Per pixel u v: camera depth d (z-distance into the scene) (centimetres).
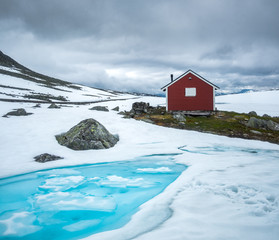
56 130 1496
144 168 1002
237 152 1215
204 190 592
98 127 1347
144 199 700
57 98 5716
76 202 693
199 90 2564
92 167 988
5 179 802
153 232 383
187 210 464
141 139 1495
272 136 1761
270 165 869
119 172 973
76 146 1230
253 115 2559
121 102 5369
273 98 6569
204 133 1766
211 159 1029
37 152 1110
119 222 523
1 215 619
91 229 533
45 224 569
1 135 1332
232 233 353
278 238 331
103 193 765
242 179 666
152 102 5469
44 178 880
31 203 691
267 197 520
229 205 479
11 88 5706
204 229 373
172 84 2627
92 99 7156
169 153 1189
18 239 507
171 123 2062
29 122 1694
